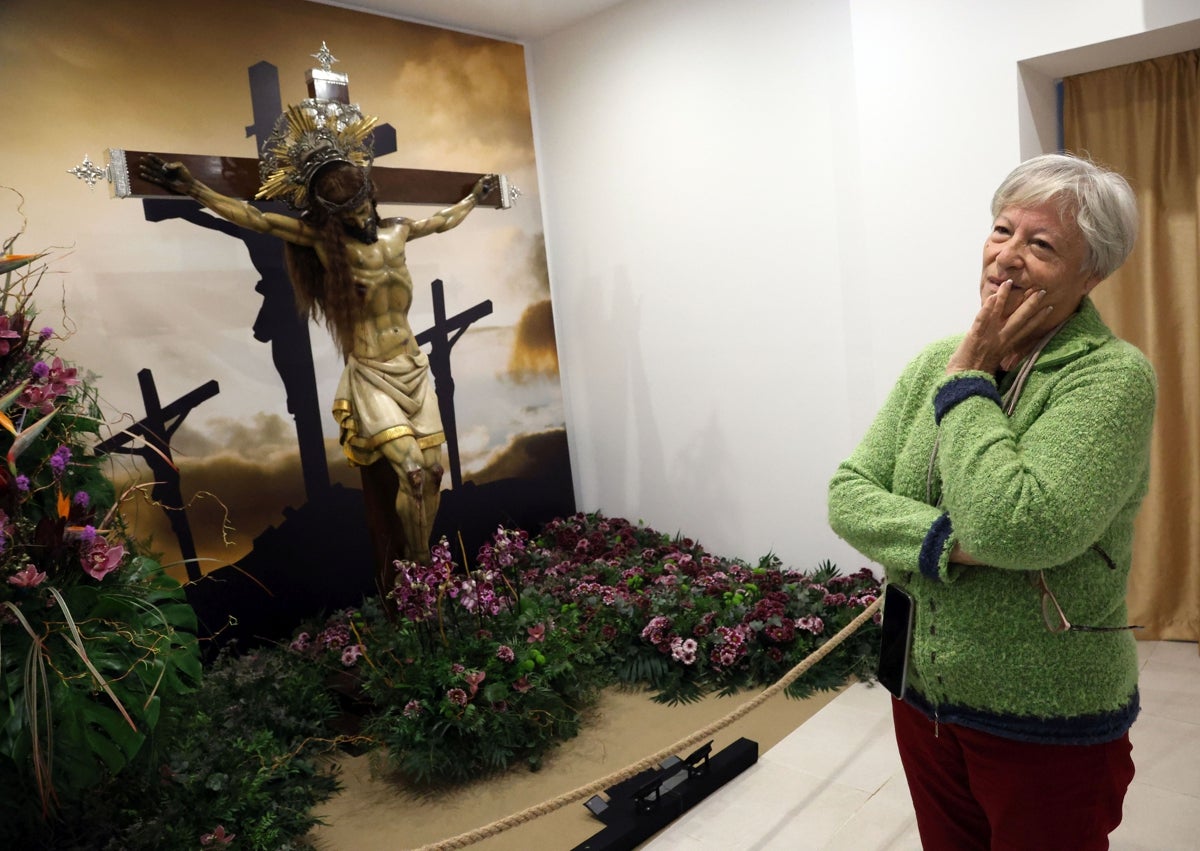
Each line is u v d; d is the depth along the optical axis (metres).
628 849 2.36
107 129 3.34
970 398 1.24
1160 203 3.30
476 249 4.57
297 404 3.91
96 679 1.83
